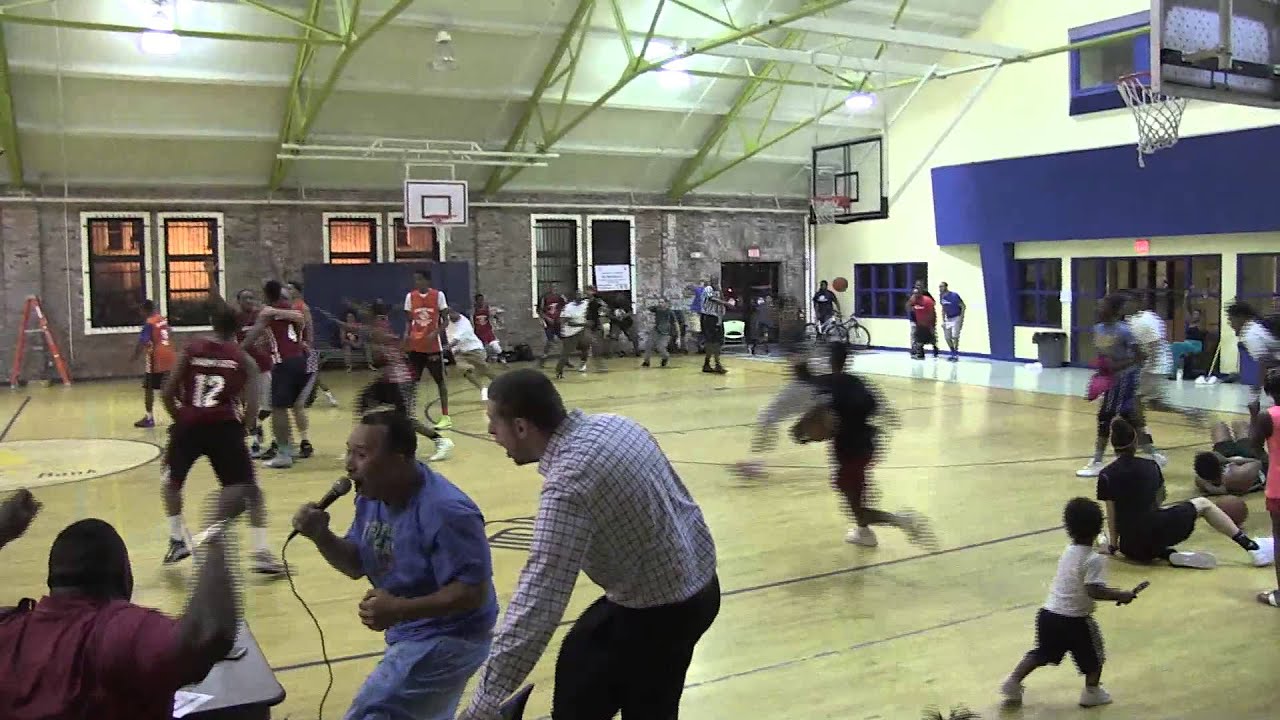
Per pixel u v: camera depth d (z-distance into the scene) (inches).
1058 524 286.0
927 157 706.2
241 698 113.0
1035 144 727.1
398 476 116.3
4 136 634.8
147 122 670.5
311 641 199.2
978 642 195.9
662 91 775.7
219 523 82.4
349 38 536.4
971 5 743.7
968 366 741.9
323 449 422.3
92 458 409.4
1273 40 362.6
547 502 103.3
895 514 285.6
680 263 919.7
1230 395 555.5
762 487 343.0
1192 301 654.5
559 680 114.3
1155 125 580.7
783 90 799.1
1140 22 652.7
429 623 119.0
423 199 751.1
